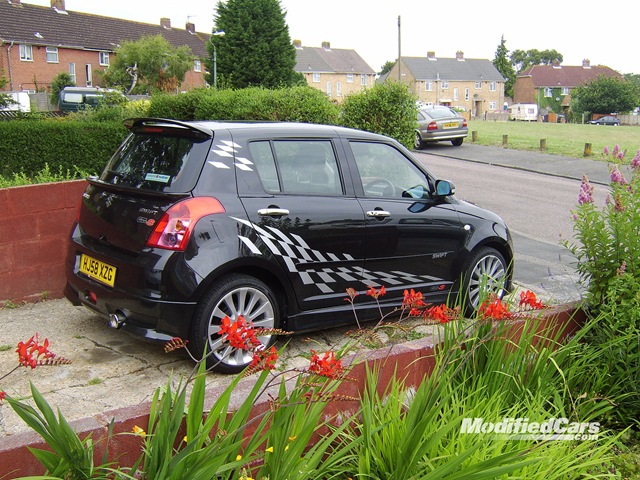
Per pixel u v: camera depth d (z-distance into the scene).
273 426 2.58
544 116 98.19
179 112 13.69
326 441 2.82
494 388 3.75
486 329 3.92
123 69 54.66
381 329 5.83
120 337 5.52
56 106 46.59
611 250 4.71
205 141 4.91
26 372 4.76
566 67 113.12
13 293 6.30
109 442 2.68
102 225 5.07
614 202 4.85
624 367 4.27
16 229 6.23
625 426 4.19
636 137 32.50
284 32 45.81
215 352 4.76
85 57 58.69
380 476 3.00
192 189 4.72
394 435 3.02
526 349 4.05
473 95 100.81
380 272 5.66
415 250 5.87
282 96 11.62
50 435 2.33
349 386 3.42
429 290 6.03
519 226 12.29
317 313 5.28
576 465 3.32
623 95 85.62
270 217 4.96
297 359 5.14
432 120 26.56
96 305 5.06
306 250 5.14
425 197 6.11
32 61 54.72
